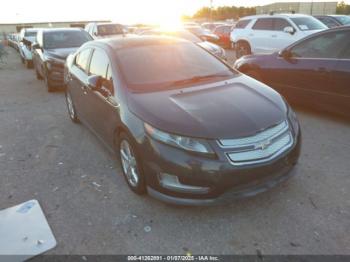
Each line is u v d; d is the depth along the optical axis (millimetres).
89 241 2518
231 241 2459
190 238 2508
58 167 3799
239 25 12516
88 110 4223
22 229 2684
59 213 2887
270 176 2641
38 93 8094
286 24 10289
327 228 2541
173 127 2557
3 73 12023
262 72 5789
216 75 3688
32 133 5051
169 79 3441
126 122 2910
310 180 3240
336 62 4582
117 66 3465
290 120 2949
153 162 2627
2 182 3490
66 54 7828
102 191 3217
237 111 2760
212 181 2465
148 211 2857
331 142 4168
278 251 2338
